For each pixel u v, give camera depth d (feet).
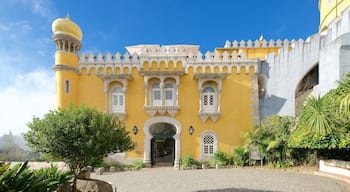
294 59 65.77
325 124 42.19
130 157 65.67
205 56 68.59
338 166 44.21
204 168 59.52
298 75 64.85
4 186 16.87
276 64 67.67
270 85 67.56
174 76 66.49
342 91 44.47
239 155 60.80
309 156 53.83
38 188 18.90
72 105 30.01
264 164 60.18
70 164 28.14
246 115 65.72
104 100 67.97
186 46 86.07
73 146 26.11
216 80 66.03
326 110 43.65
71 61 67.05
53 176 25.43
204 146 65.77
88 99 68.08
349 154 48.21
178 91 67.05
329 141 42.01
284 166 55.06
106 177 47.42
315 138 43.06
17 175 18.51
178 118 66.69
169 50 70.03
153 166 65.57
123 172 54.95
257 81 66.95
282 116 60.39
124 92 67.51
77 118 26.84
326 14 80.12
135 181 42.57
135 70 68.95
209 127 66.03
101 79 68.64
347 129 41.93
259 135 58.59
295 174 47.47
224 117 66.08
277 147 56.08
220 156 61.67
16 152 64.39
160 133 72.28
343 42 53.83
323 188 34.76
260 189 34.88
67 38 65.72
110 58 69.26
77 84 68.44
